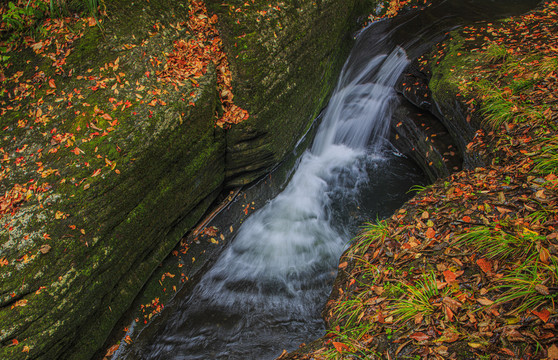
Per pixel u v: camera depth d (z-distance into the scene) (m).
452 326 2.70
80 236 3.39
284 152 5.65
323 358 2.93
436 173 5.81
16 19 3.95
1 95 3.76
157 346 4.12
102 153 3.62
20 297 3.04
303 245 5.38
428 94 6.32
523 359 2.33
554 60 5.09
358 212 5.97
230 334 4.24
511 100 4.75
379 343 2.84
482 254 3.14
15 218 3.21
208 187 4.85
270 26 5.10
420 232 3.65
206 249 4.92
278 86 5.13
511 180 3.75
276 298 4.64
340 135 7.36
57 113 3.72
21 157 3.50
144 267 4.12
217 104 4.72
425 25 7.77
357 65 7.60
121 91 3.97
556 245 2.90
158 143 3.96
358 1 7.55
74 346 3.42
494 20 7.30
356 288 3.48
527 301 2.61
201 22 4.85
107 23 4.19
